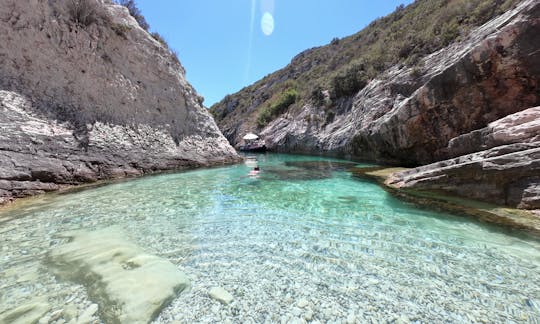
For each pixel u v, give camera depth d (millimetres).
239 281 3029
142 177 10281
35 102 7984
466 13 13578
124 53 12008
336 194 7508
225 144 18047
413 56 15203
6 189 6234
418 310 2533
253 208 6141
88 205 6191
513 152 5387
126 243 4070
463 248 3863
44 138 7668
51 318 2338
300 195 7449
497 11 11055
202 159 14969
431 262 3475
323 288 2896
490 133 6582
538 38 7906
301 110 29219
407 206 6051
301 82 40000
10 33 7852
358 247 3963
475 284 2961
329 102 24297
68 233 4461
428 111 11258
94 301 2586
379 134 14445
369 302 2656
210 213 5730
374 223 5020
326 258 3611
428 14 19344
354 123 18391
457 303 2637
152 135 12469
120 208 6016
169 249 3883
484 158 5746
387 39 22172
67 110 8906
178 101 15055
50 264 3340
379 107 15625
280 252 3807
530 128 5711
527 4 8266
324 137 22391
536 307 2562
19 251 3725
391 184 8219
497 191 5410
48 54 8766
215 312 2480
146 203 6496
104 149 9617
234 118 52000
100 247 3891
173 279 3021
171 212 5781
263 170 12977
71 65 9453
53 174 7547
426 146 12125
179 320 2361
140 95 12484
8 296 2672
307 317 2432
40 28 8672
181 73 16547
